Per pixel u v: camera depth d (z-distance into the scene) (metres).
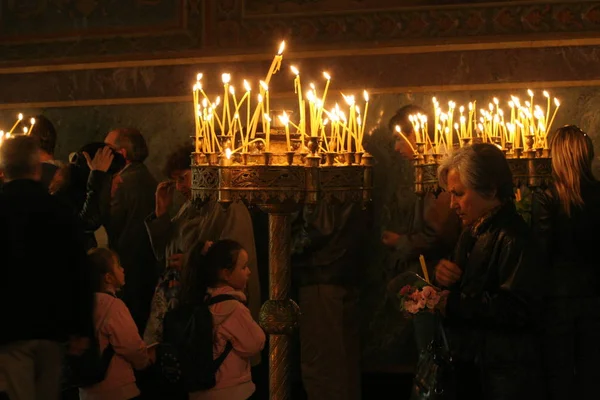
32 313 4.32
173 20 7.92
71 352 4.55
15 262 4.32
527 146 5.74
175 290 6.02
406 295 4.36
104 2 8.08
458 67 7.38
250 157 4.50
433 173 5.70
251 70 7.71
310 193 4.42
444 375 4.17
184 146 6.59
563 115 7.21
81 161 6.29
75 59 8.12
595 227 4.98
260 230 6.92
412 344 7.52
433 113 7.41
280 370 4.81
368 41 7.55
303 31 7.66
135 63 7.98
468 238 4.34
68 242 4.42
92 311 4.49
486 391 4.09
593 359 4.96
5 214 4.36
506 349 4.05
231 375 5.08
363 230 6.74
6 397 4.30
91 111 8.09
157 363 6.32
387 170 7.54
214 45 7.83
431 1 7.43
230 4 7.79
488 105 7.33
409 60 7.46
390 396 7.21
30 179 4.50
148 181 7.18
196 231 6.24
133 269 6.96
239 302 5.16
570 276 4.98
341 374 6.67
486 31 7.35
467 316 4.06
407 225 7.50
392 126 6.68
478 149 4.21
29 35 8.25
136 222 7.02
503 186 4.18
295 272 6.74
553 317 4.96
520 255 4.05
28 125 7.61
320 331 6.67
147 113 7.96
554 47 7.22
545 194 5.16
